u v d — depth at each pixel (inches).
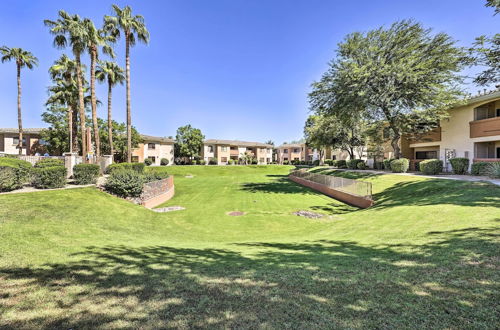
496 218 219.5
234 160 2407.7
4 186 397.4
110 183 498.9
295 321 92.8
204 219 435.2
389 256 169.0
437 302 99.4
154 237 300.5
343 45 746.2
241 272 151.6
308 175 939.3
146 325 93.0
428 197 393.4
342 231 305.9
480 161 649.6
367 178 740.0
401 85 686.5
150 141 1942.7
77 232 259.4
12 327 92.2
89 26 739.4
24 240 206.2
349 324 89.0
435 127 788.6
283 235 331.3
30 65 1073.5
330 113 825.5
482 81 445.1
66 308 105.3
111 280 136.6
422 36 692.1
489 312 89.5
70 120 1087.6
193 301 111.3
